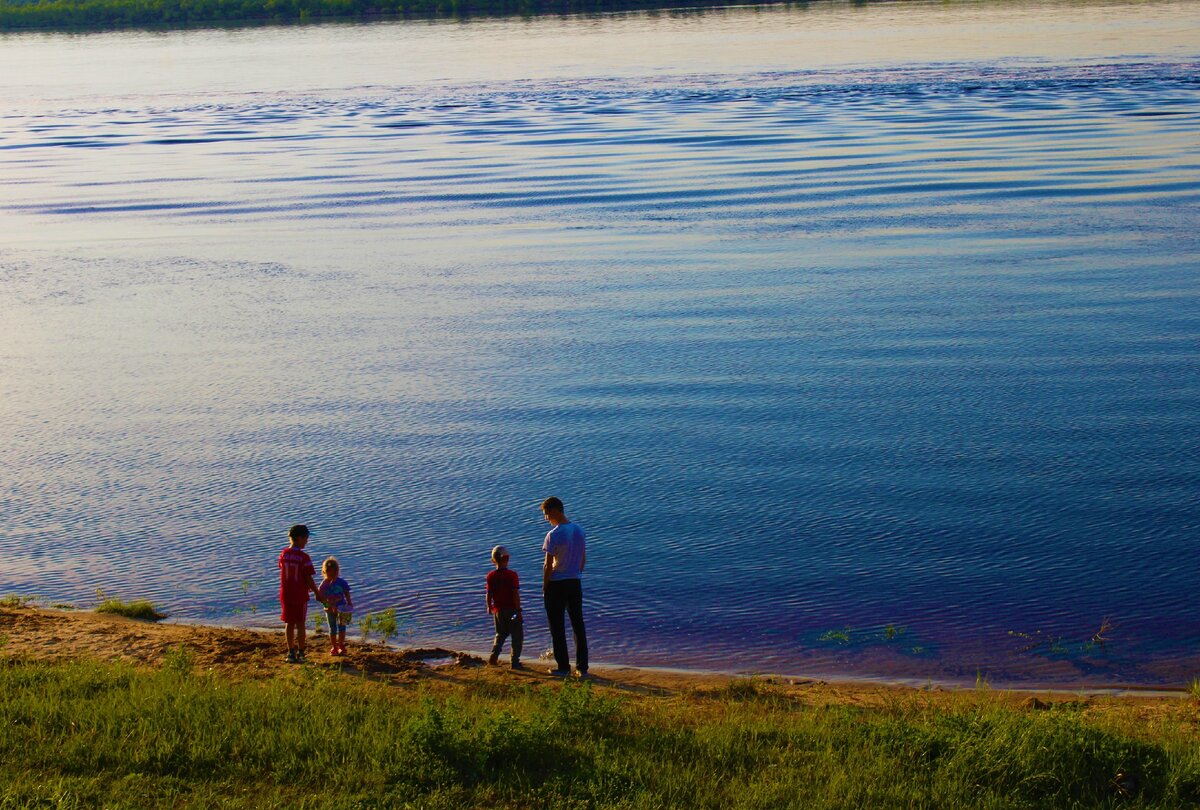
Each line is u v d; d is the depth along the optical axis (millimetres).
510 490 19328
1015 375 24141
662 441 21234
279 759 9242
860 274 33312
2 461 21359
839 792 8766
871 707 11211
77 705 10141
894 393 23328
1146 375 23781
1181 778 9039
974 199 43500
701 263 35531
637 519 17938
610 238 39750
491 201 47625
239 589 16031
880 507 18031
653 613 14867
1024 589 15312
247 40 147000
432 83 96125
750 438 21188
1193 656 13492
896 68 94688
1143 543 16516
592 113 76625
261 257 38844
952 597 15141
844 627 14422
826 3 167875
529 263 36594
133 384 25859
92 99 93812
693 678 12852
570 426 22219
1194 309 28312
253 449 21641
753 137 63562
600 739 9703
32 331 30578
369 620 14266
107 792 8680
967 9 150125
